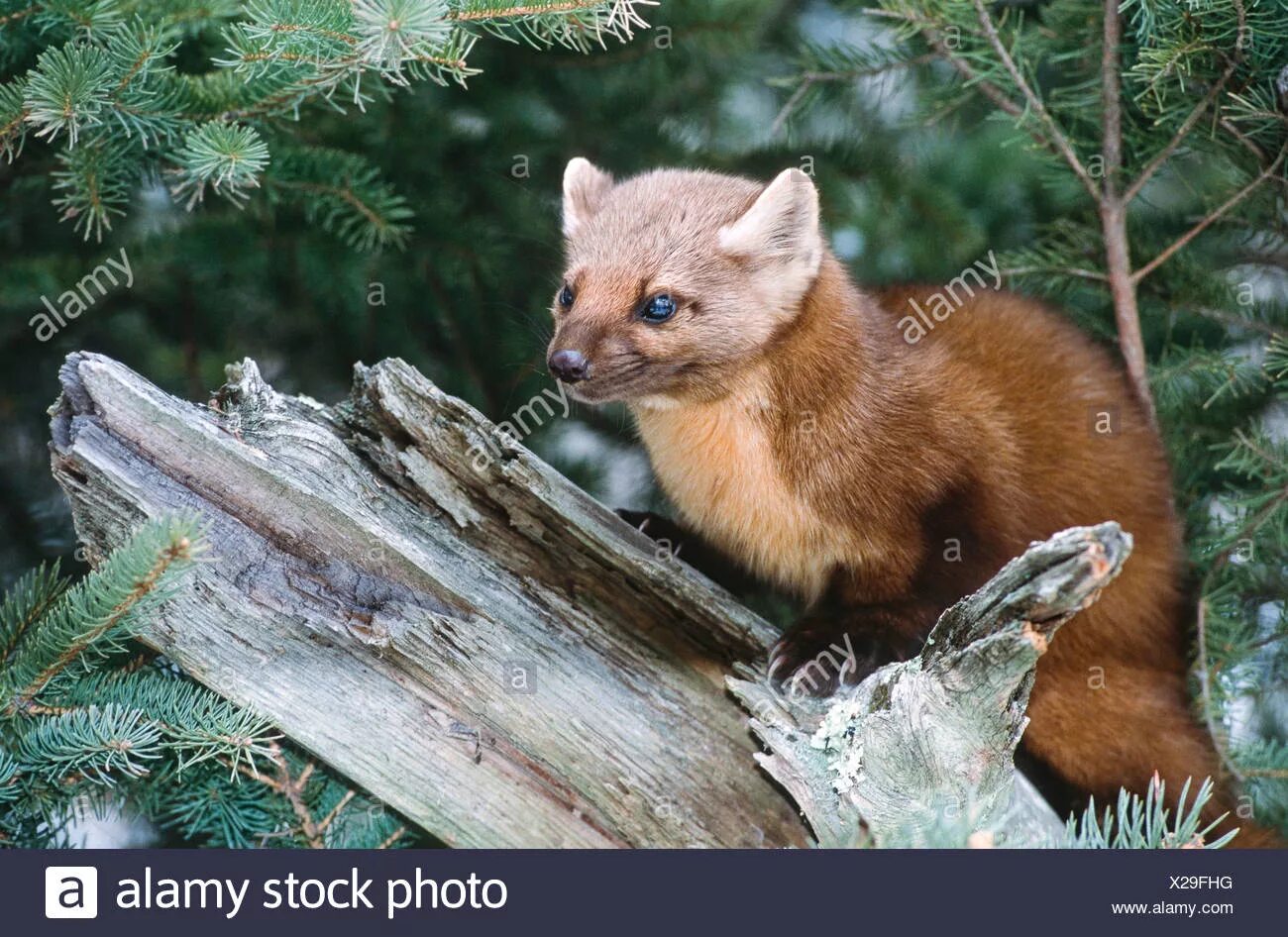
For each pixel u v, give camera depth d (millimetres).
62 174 1246
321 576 1194
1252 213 1341
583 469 1407
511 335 1392
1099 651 1279
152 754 1171
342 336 1405
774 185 1248
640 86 1398
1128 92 1325
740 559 1282
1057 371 1292
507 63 1384
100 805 1224
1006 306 1314
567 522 1208
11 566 1390
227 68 1256
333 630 1186
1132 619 1282
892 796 1161
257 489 1191
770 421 1253
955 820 1135
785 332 1251
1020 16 1337
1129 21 1302
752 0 1375
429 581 1196
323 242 1345
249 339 1409
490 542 1214
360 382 1217
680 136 1428
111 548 1188
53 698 1166
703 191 1279
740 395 1254
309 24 1167
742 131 1440
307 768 1180
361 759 1179
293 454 1200
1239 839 1276
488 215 1392
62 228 1355
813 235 1251
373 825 1209
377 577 1197
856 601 1257
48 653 1145
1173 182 1390
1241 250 1389
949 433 1258
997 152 1429
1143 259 1366
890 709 1160
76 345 1399
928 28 1317
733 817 1188
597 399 1246
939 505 1254
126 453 1187
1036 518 1270
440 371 1402
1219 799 1283
